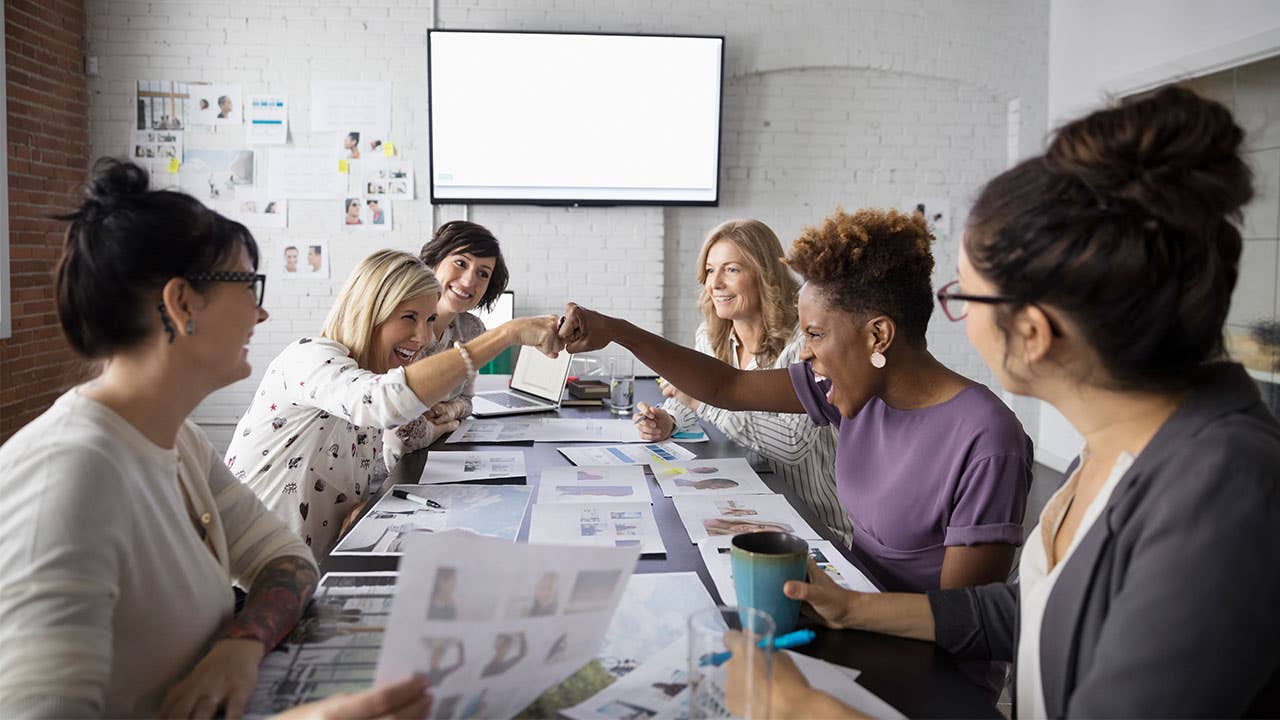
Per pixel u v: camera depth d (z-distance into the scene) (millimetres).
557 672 883
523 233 5164
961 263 917
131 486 910
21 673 777
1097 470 899
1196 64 4062
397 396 1620
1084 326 803
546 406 2643
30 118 4289
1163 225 747
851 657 1038
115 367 962
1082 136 798
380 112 5012
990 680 1312
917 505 1386
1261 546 712
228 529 1210
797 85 5320
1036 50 5348
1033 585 953
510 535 1433
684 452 2086
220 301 973
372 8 4957
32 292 4293
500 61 4906
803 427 1912
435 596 743
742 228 2406
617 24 5090
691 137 5090
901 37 5281
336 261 5070
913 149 5414
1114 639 746
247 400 5070
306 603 1137
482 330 3064
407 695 768
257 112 4945
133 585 907
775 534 1139
